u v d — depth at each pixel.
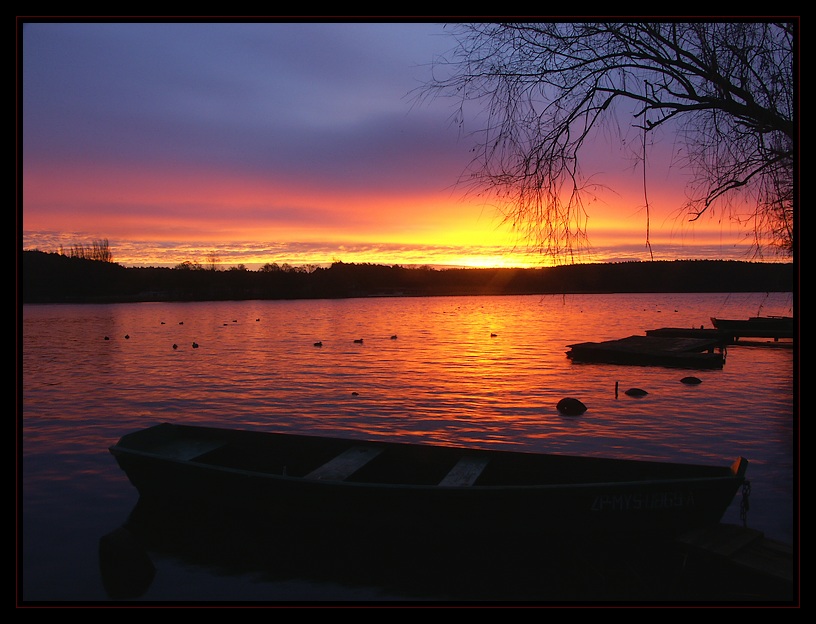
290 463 10.45
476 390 21.88
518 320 64.81
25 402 20.39
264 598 7.59
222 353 35.00
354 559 8.58
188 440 10.98
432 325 57.97
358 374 26.14
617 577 7.80
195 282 121.94
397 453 9.91
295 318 69.25
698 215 6.68
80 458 13.39
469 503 8.11
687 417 17.11
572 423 16.56
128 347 38.69
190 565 8.46
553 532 8.00
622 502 7.74
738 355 31.86
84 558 8.59
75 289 108.88
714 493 7.75
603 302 106.06
